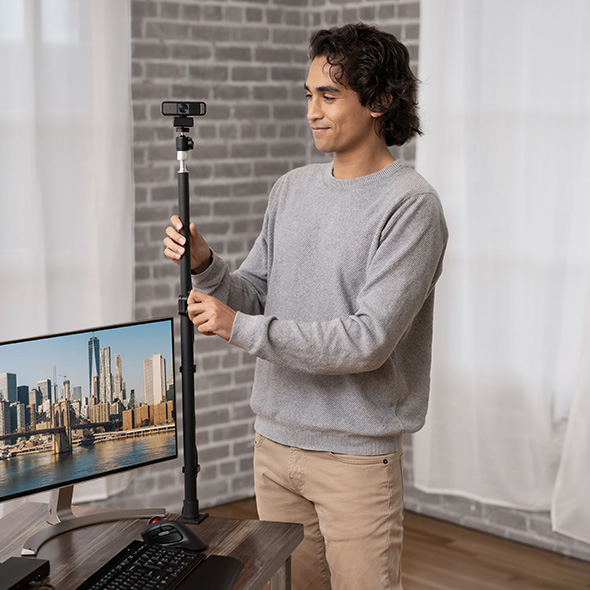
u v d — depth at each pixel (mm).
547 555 3461
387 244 1867
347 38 1873
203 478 3955
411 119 1995
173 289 3768
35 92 3191
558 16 3215
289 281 2051
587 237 3240
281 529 1838
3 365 1708
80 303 3396
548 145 3289
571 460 3295
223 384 3984
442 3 3469
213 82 3811
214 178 3867
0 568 1591
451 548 3521
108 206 3404
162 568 1612
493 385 3525
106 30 3314
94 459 1832
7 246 3207
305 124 4184
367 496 1977
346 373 1890
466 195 3500
